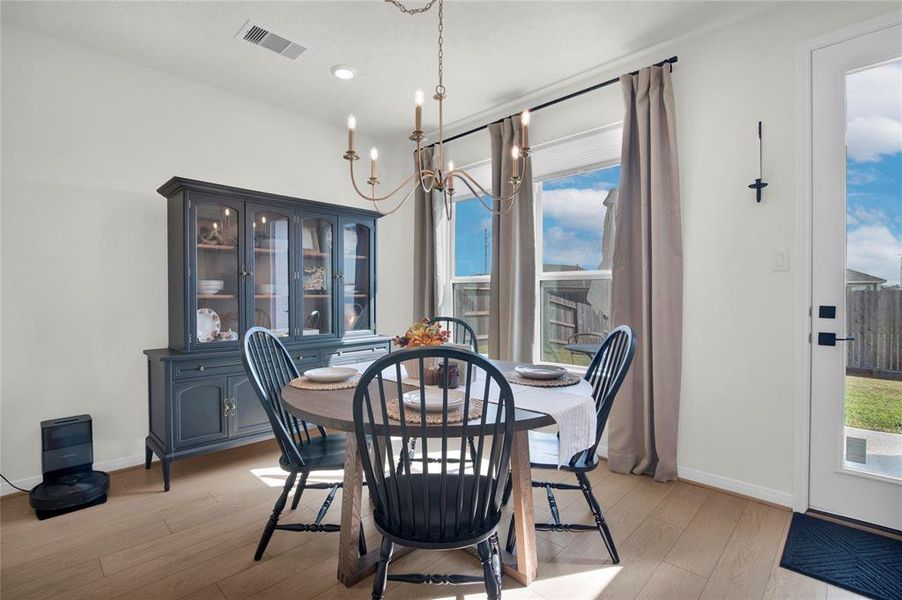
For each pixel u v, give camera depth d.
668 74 2.49
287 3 2.20
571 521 2.10
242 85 3.05
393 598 1.61
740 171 2.34
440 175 1.99
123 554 1.85
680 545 1.90
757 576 1.70
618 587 1.65
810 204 2.14
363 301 3.53
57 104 2.50
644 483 2.51
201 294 2.65
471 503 1.29
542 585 1.66
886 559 1.79
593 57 2.69
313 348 3.16
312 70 2.85
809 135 2.14
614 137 2.87
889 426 1.99
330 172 3.74
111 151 2.67
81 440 2.40
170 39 2.50
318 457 1.85
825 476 2.12
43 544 1.91
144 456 2.79
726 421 2.40
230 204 2.76
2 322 2.36
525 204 3.19
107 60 2.65
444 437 1.26
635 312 2.68
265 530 1.81
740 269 2.35
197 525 2.08
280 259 3.03
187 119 2.96
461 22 2.35
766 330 2.27
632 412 2.63
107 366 2.67
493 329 3.36
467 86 3.06
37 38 2.43
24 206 2.41
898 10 1.93
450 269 4.04
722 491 2.40
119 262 2.71
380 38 2.50
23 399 2.41
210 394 2.64
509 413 1.29
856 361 2.06
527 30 2.42
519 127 3.21
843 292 2.07
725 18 2.33
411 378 1.92
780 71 2.22
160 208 2.86
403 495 1.47
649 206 2.56
